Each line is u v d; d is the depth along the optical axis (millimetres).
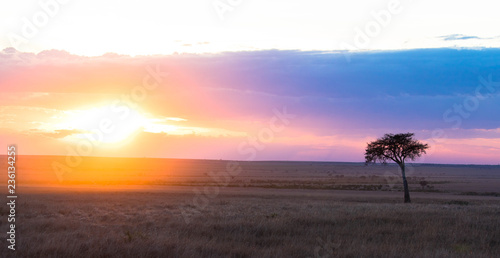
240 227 21297
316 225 23078
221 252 15281
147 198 47531
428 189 89312
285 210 33219
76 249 14492
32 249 14477
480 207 37750
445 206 39812
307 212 30250
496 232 21031
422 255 15070
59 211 30234
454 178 163625
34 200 38750
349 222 23906
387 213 28266
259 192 70375
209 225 21984
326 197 60938
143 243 15742
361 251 15711
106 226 22328
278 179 134750
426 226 22312
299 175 175500
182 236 18531
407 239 18828
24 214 27562
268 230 20875
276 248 16578
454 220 25016
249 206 38312
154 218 26609
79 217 27016
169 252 14711
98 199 44094
